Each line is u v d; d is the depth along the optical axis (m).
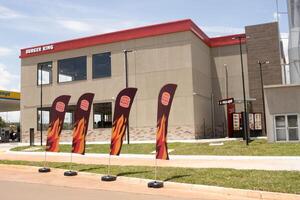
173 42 37.94
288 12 37.66
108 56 40.59
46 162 22.84
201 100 39.41
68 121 41.91
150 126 38.06
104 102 40.34
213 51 44.16
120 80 39.78
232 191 12.98
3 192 13.62
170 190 13.98
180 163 20.88
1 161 23.77
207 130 40.56
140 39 39.28
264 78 41.62
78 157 26.17
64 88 42.59
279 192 12.30
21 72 45.25
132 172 17.47
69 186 15.08
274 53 41.62
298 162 19.41
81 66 41.91
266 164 19.03
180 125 36.97
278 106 29.48
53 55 43.53
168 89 15.01
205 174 15.94
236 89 42.91
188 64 37.22
